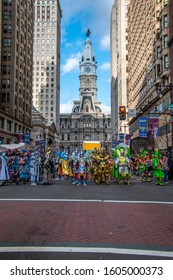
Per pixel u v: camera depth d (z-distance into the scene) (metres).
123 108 25.33
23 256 5.62
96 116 181.62
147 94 54.56
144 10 58.88
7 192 15.30
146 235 7.23
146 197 13.59
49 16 153.00
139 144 63.16
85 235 7.16
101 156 20.77
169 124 39.06
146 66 56.41
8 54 60.00
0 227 7.93
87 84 199.62
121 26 100.12
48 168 20.05
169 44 38.47
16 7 61.78
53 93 150.50
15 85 61.16
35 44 152.75
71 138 180.50
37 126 101.25
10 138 56.62
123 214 9.66
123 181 20.58
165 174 21.91
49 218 9.00
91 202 11.99
